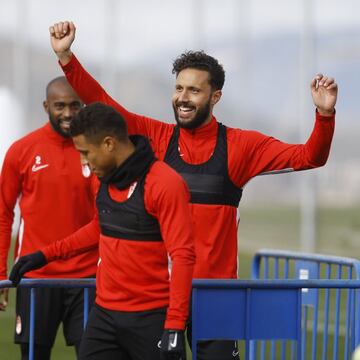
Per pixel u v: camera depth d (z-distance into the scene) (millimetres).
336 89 18000
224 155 18750
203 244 18531
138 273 15875
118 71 94562
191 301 17219
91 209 21859
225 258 18703
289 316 17172
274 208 113250
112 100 19391
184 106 18812
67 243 17016
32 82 93062
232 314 16953
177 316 15078
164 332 15156
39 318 21547
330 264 21297
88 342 16438
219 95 19250
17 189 21719
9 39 90688
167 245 15375
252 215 102438
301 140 66500
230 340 18219
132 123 19422
